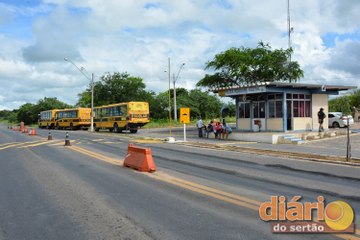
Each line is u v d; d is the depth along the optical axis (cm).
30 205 746
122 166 1310
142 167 1195
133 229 584
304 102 2808
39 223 624
